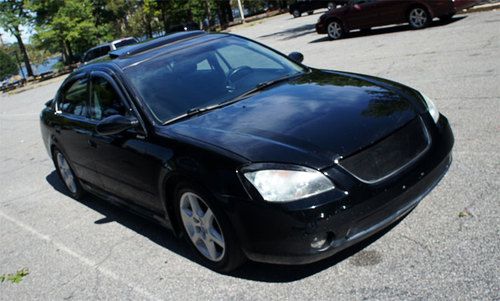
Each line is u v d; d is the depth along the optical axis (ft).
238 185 10.93
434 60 30.60
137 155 13.97
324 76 15.48
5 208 22.76
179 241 15.08
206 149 11.80
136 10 186.60
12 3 147.95
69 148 18.94
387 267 11.25
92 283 13.89
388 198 10.85
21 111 64.69
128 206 16.33
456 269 10.60
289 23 98.32
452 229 12.10
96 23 175.63
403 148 11.56
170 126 13.60
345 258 11.98
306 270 11.91
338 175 10.57
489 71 25.23
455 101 21.83
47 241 17.62
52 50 147.64
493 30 35.88
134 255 14.89
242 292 11.71
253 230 10.86
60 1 138.72
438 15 43.88
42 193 23.71
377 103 12.57
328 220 10.27
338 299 10.61
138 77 15.35
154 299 12.35
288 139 11.34
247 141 11.61
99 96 16.49
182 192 12.67
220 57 16.49
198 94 14.80
